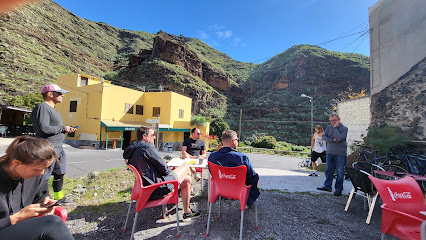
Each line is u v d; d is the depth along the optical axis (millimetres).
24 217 1540
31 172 1625
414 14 6168
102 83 21375
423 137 5680
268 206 3607
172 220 3133
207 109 58656
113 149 20641
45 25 66750
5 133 22031
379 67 7242
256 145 25500
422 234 1684
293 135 52094
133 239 2590
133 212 3412
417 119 5879
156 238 2613
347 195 4242
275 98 68562
